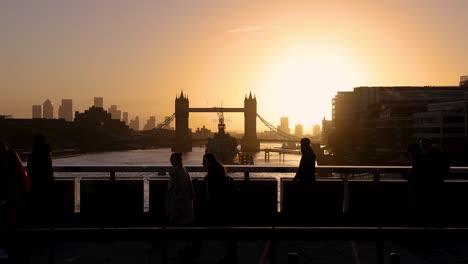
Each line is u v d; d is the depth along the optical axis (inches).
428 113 5142.7
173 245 246.8
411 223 380.2
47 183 350.9
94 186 420.8
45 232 163.9
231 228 167.9
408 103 6609.3
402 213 429.4
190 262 248.8
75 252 267.6
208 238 167.0
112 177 424.5
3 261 181.5
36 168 349.7
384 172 430.0
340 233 169.8
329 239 169.0
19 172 316.2
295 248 304.3
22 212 345.7
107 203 420.2
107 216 419.5
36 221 346.6
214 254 284.5
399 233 170.9
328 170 431.2
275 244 168.7
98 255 260.1
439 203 374.0
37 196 346.9
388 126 6437.0
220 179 362.9
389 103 6737.2
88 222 418.9
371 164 6441.9
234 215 366.3
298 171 399.5
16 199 314.0
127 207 420.2
